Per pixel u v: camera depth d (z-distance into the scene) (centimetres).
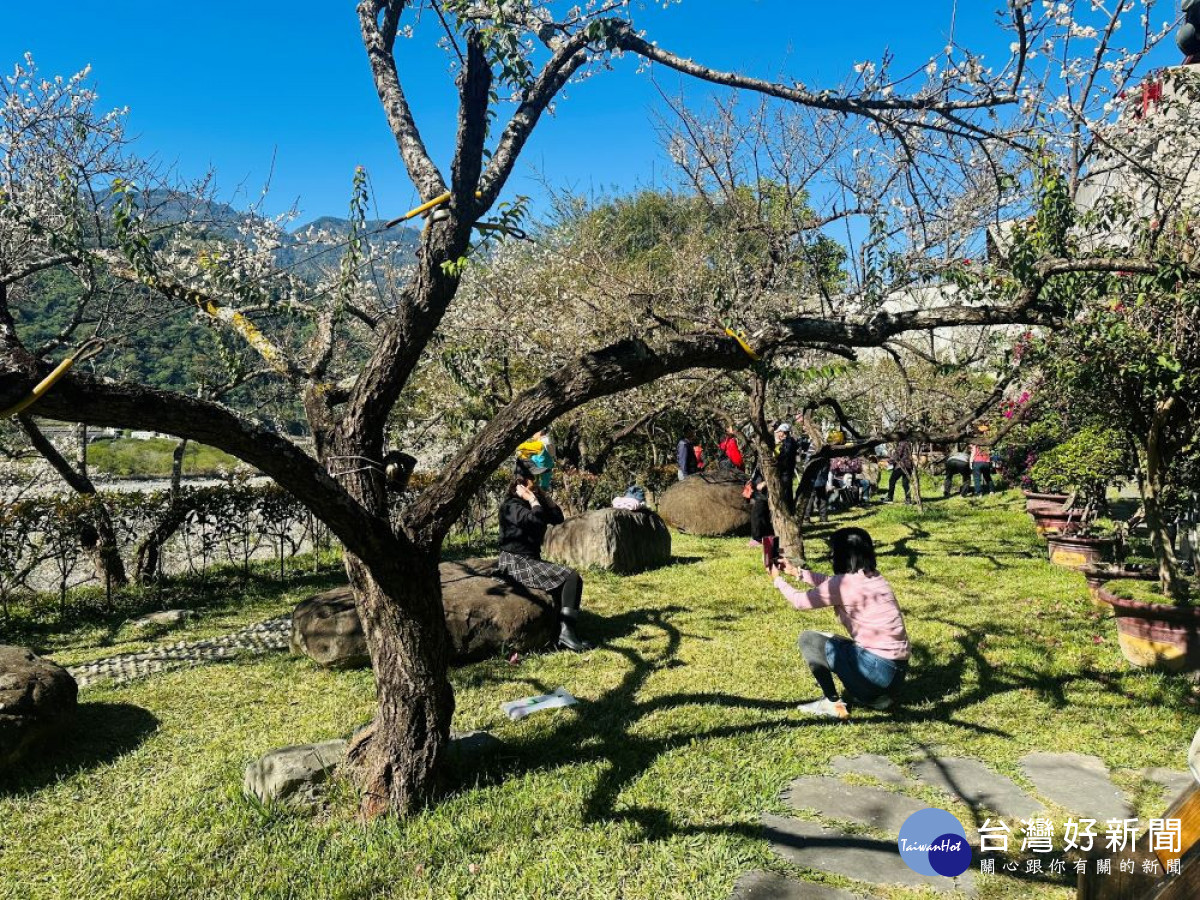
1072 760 448
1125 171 602
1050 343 589
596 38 414
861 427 1730
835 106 428
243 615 809
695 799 401
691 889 328
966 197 706
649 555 1005
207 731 503
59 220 757
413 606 380
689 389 1212
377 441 400
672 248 1127
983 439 845
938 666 599
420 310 392
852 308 779
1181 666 565
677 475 1644
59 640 727
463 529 1241
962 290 462
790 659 621
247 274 651
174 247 655
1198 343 529
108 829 385
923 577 900
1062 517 1149
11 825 390
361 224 434
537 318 1173
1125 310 543
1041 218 413
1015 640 648
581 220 1723
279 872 343
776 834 371
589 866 344
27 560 861
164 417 288
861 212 819
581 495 1290
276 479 325
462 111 389
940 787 417
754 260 961
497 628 637
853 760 450
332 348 437
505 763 446
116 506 862
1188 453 679
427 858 350
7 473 1161
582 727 497
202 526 955
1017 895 327
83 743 484
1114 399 595
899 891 328
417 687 388
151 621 776
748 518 1309
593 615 760
